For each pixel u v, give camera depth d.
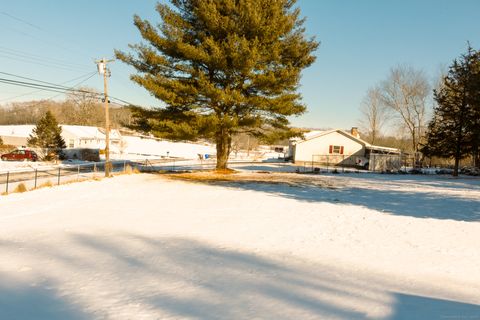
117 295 4.60
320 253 7.01
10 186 19.27
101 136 70.31
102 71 23.89
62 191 16.16
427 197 16.91
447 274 5.88
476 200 16.05
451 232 9.34
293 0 26.53
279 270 5.82
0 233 8.44
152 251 6.88
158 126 23.58
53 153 43.34
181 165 43.25
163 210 11.84
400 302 4.48
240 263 6.19
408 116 53.78
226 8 23.62
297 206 13.27
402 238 8.55
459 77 33.84
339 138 49.09
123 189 17.36
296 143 49.72
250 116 24.73
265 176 27.30
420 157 53.84
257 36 23.66
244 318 3.91
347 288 5.01
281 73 23.89
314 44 26.25
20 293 4.66
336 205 13.76
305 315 4.00
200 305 4.29
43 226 9.20
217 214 11.24
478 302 4.57
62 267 5.80
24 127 68.62
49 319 3.90
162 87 23.30
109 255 6.56
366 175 32.41
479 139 32.03
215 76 25.30
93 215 10.79
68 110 108.38
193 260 6.31
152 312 4.07
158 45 24.61
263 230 9.07
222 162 28.95
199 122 22.89
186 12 25.88
